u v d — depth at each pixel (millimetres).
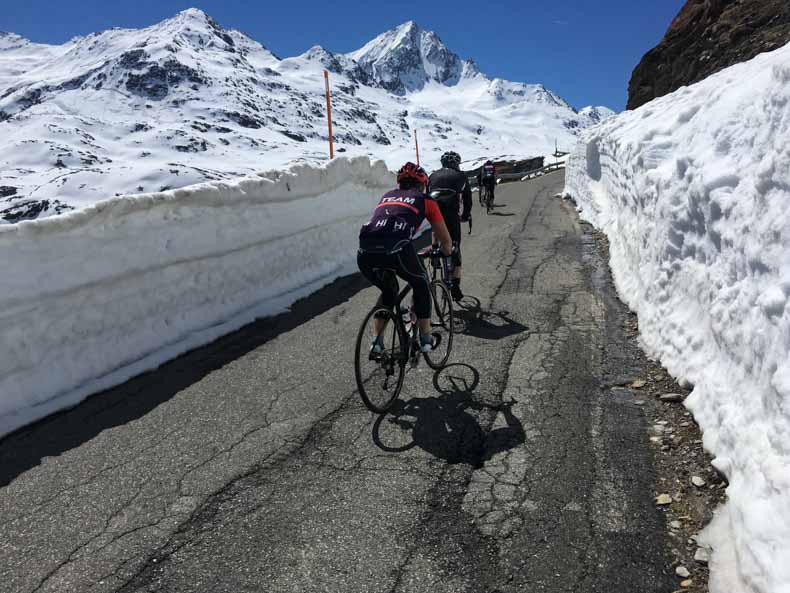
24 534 2871
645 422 3629
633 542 2605
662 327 4586
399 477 3232
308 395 4328
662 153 5777
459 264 6285
